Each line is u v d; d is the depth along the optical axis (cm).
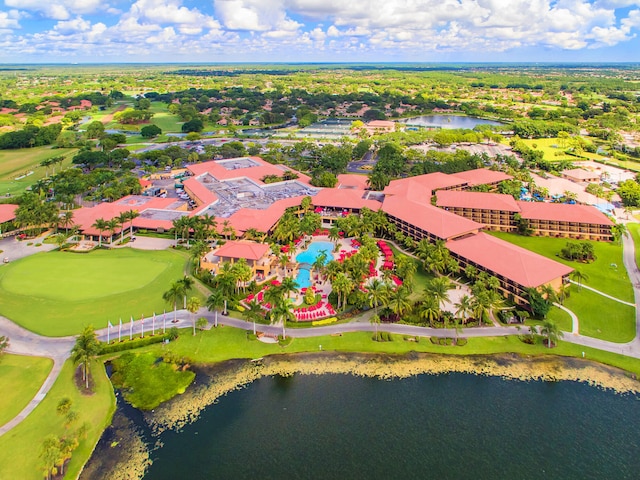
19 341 12644
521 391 11081
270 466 8975
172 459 9112
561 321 13800
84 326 13425
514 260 15238
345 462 9088
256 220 19925
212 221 19362
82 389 10900
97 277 16525
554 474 8912
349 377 11550
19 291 15388
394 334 13238
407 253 18812
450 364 12012
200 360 12144
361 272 14762
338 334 13200
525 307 14275
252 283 15562
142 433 9738
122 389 11050
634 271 17100
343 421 10144
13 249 19112
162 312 14275
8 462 8800
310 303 14662
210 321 13825
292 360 12150
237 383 11312
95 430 9769
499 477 8819
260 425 10000
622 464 9138
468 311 13362
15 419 9881
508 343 12781
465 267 16725
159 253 18800
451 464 9094
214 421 10112
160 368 11694
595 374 11638
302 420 10150
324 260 16512
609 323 13675
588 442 9650
